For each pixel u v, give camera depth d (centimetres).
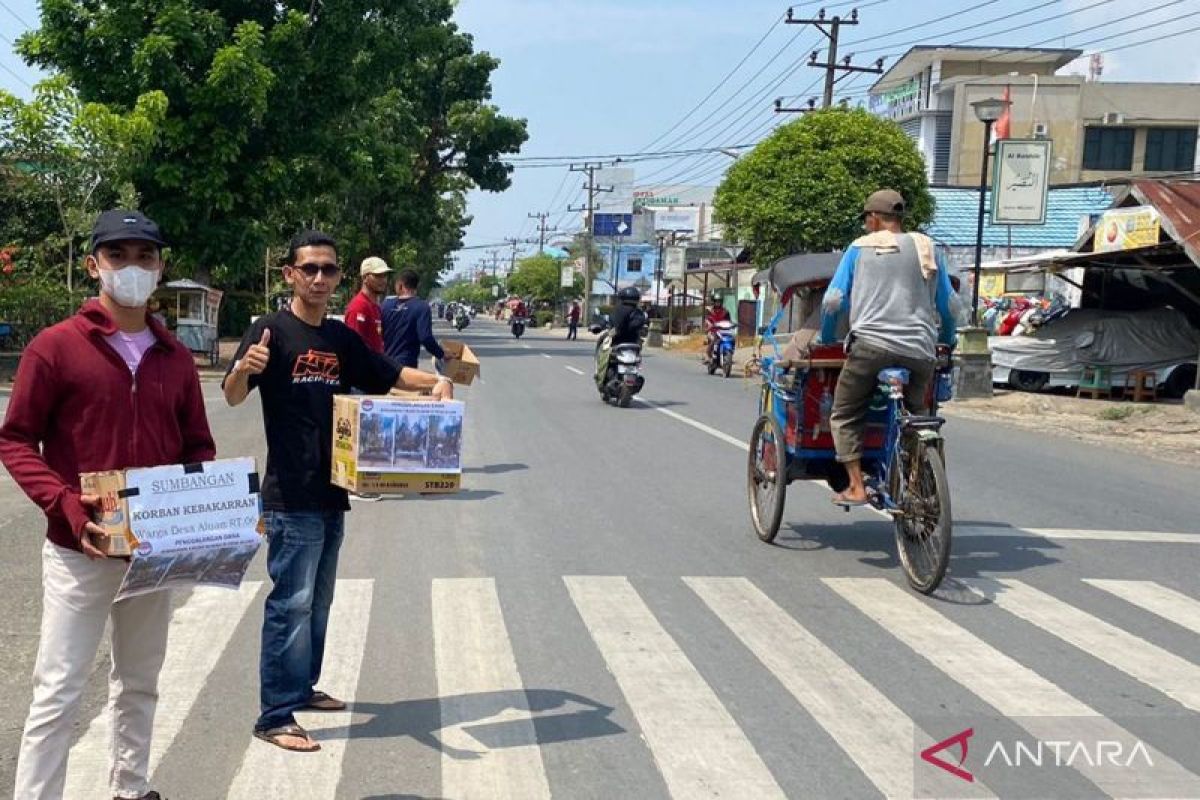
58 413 348
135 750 379
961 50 5369
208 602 652
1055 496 1067
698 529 873
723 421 1638
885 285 700
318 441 442
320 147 2761
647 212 9925
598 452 1295
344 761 436
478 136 4622
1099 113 5009
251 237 2594
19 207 2538
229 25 2678
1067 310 2453
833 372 773
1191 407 1839
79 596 348
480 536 840
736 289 4559
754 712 489
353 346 460
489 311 15450
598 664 551
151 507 339
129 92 2452
